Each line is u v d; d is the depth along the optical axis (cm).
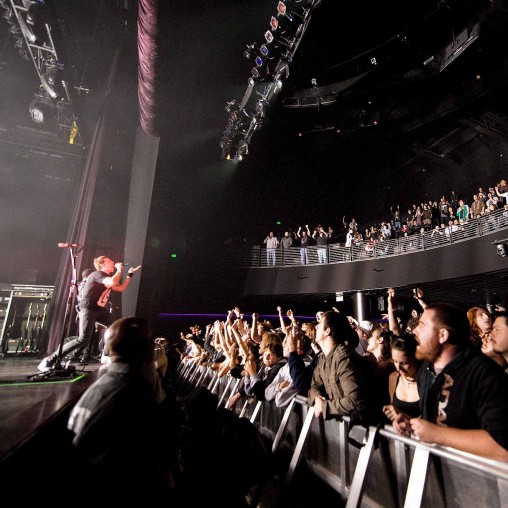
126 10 898
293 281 1242
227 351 380
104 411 128
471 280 945
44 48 714
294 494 195
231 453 210
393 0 1013
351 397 166
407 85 1168
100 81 1049
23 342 717
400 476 143
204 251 1210
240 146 1058
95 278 355
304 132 1391
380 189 1586
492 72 1039
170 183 991
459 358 127
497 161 1202
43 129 1053
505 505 101
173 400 283
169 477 189
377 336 222
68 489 149
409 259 1039
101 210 926
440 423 130
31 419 153
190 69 693
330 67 1246
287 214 1608
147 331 150
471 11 933
